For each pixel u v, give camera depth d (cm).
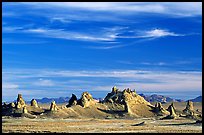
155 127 16488
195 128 15188
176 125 18150
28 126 17675
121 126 18288
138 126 18062
